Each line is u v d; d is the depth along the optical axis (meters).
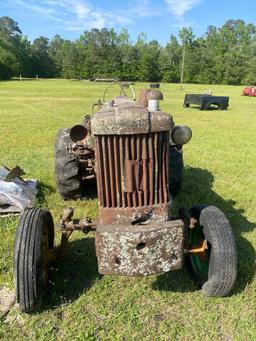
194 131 10.08
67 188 4.28
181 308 2.64
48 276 2.78
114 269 2.37
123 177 2.42
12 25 102.94
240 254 3.30
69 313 2.57
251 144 8.32
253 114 15.11
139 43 83.06
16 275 2.39
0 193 4.12
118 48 74.38
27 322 2.49
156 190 2.51
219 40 79.25
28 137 8.40
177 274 3.03
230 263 2.55
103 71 72.56
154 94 3.48
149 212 2.51
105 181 2.45
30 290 2.40
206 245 2.69
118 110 2.36
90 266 3.11
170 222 2.40
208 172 5.88
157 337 2.38
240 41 79.06
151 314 2.58
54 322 2.49
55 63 81.81
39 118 11.95
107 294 2.78
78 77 73.88
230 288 2.61
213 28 88.62
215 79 66.19
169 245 2.36
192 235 2.95
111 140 2.35
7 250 3.35
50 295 2.73
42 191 4.70
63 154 4.20
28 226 2.53
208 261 2.74
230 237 2.60
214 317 2.54
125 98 3.82
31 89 30.27
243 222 3.99
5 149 7.11
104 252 2.35
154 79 71.31
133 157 2.39
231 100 24.39
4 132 9.02
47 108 15.30
